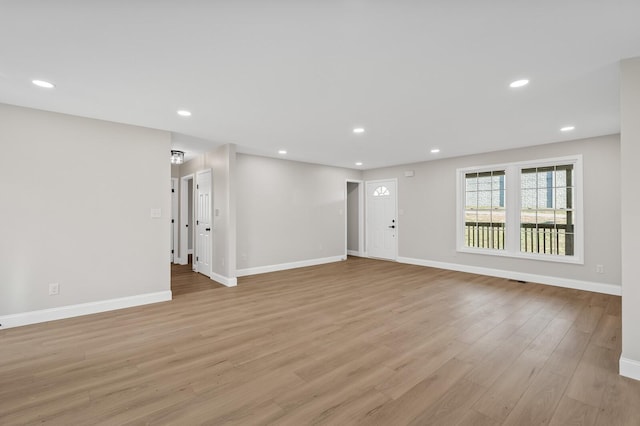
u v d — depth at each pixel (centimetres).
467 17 164
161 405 183
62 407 181
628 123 211
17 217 304
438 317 334
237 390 199
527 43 191
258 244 572
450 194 590
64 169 328
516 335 286
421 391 198
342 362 236
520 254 503
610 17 164
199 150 529
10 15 160
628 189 212
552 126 377
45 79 240
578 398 191
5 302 299
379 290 446
